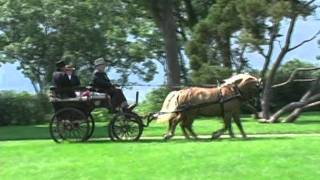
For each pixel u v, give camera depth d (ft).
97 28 184.65
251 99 79.36
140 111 143.54
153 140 77.61
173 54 155.84
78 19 180.96
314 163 56.13
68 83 78.33
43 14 177.88
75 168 57.21
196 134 85.10
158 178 52.37
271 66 124.67
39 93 150.20
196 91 77.56
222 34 124.06
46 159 63.00
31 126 122.62
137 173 54.24
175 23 170.60
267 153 60.59
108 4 184.34
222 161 57.21
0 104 133.49
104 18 184.75
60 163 60.03
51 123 77.97
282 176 51.83
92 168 56.95
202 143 70.33
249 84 77.51
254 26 114.32
